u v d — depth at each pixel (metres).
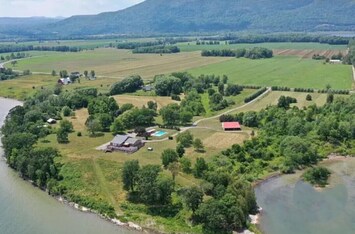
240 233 107.69
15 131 184.00
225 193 117.38
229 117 197.88
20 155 153.12
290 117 186.00
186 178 135.00
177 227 111.19
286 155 154.00
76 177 140.25
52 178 140.00
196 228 109.94
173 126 193.12
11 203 129.38
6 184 143.50
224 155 153.88
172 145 167.00
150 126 193.00
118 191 130.50
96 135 182.50
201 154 155.75
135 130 182.75
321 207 122.88
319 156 159.12
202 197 115.69
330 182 139.38
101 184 135.25
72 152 161.38
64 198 131.75
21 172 149.88
